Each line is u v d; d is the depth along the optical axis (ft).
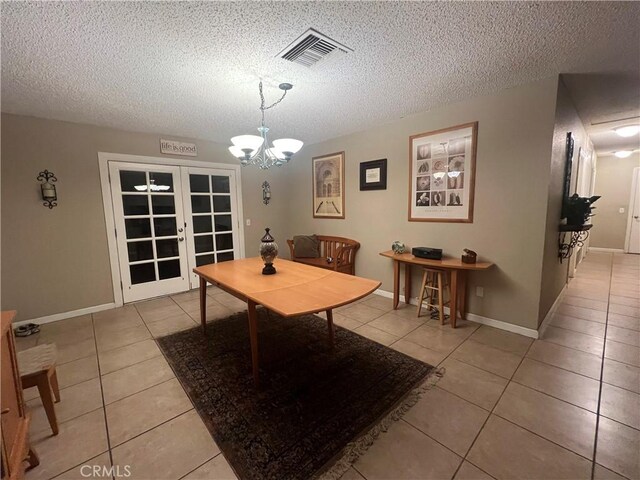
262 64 6.67
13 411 4.11
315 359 7.58
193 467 4.54
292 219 17.17
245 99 8.80
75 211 10.73
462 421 5.36
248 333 9.20
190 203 13.69
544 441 4.88
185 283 13.83
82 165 10.78
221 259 15.01
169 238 13.17
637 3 4.70
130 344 8.57
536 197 8.13
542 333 8.81
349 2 4.66
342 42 5.86
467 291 9.90
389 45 5.99
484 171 9.03
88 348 8.36
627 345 8.02
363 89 8.22
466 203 9.52
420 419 5.43
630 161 21.07
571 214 9.66
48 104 8.75
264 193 16.34
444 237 10.26
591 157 16.62
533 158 8.06
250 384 6.57
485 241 9.24
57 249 10.43
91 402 6.07
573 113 9.75
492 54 6.42
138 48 5.89
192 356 7.84
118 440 5.08
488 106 8.73
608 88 8.43
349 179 13.44
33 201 9.91
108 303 11.65
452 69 7.12
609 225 22.18
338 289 6.67
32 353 5.56
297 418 5.49
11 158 9.46
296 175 16.48
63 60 6.26
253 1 4.59
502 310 9.13
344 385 6.47
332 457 4.65
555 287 10.37
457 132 9.48
